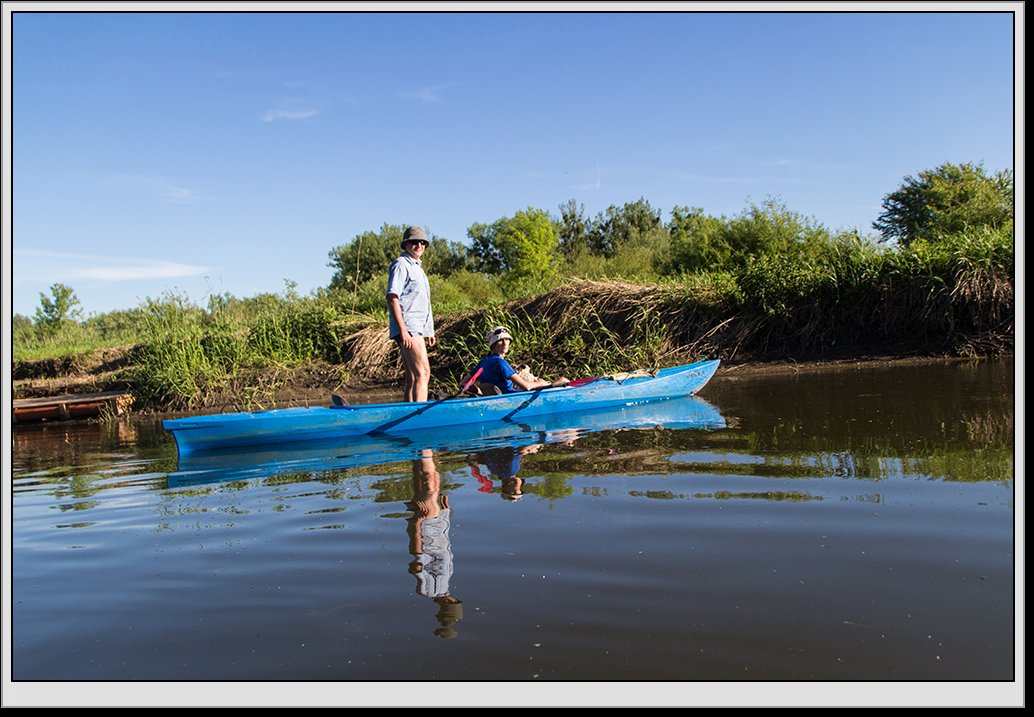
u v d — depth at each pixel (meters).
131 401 12.30
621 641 2.37
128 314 22.80
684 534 3.35
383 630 2.54
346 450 6.46
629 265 21.36
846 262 12.03
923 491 3.77
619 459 5.13
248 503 4.55
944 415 5.87
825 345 11.66
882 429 5.48
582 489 4.29
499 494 4.31
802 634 2.36
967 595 2.57
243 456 6.50
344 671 2.28
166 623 2.72
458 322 14.17
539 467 5.04
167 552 3.60
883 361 10.60
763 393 8.42
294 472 5.52
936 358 10.41
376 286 18.53
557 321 13.13
